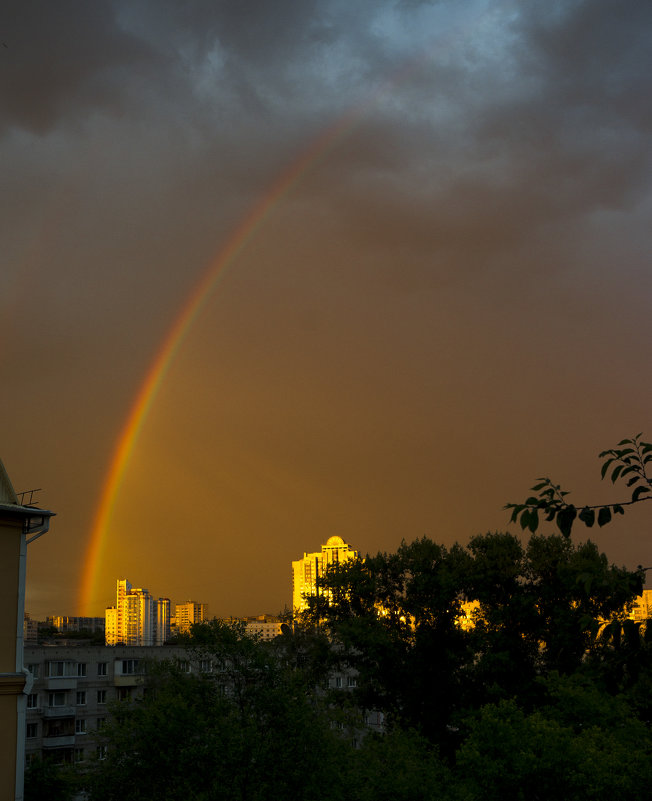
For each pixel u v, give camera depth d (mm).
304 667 51094
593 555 47562
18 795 21688
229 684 31125
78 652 72938
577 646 44250
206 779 27297
